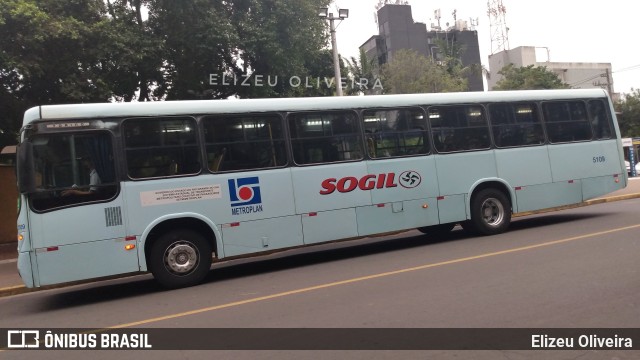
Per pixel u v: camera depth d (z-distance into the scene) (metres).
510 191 10.70
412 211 9.65
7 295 9.30
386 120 9.62
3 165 14.80
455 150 10.19
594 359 3.94
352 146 9.25
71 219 7.27
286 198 8.60
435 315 5.16
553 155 11.18
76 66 12.32
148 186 7.71
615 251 7.71
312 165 8.86
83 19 12.58
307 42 15.77
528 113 11.07
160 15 13.47
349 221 9.07
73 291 9.23
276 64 15.05
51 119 7.30
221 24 13.53
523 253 8.14
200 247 8.08
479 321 4.89
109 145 7.59
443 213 9.96
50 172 7.24
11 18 10.52
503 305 5.34
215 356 4.45
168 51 13.65
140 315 6.32
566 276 6.38
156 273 7.80
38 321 6.64
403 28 58.59
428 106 10.04
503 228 10.70
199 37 13.43
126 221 7.55
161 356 4.59
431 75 33.97
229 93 16.17
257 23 14.62
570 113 11.56
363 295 6.22
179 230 7.95
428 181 9.85
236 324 5.41
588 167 11.55
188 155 8.02
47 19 11.03
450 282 6.54
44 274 7.10
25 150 7.00
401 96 9.84
